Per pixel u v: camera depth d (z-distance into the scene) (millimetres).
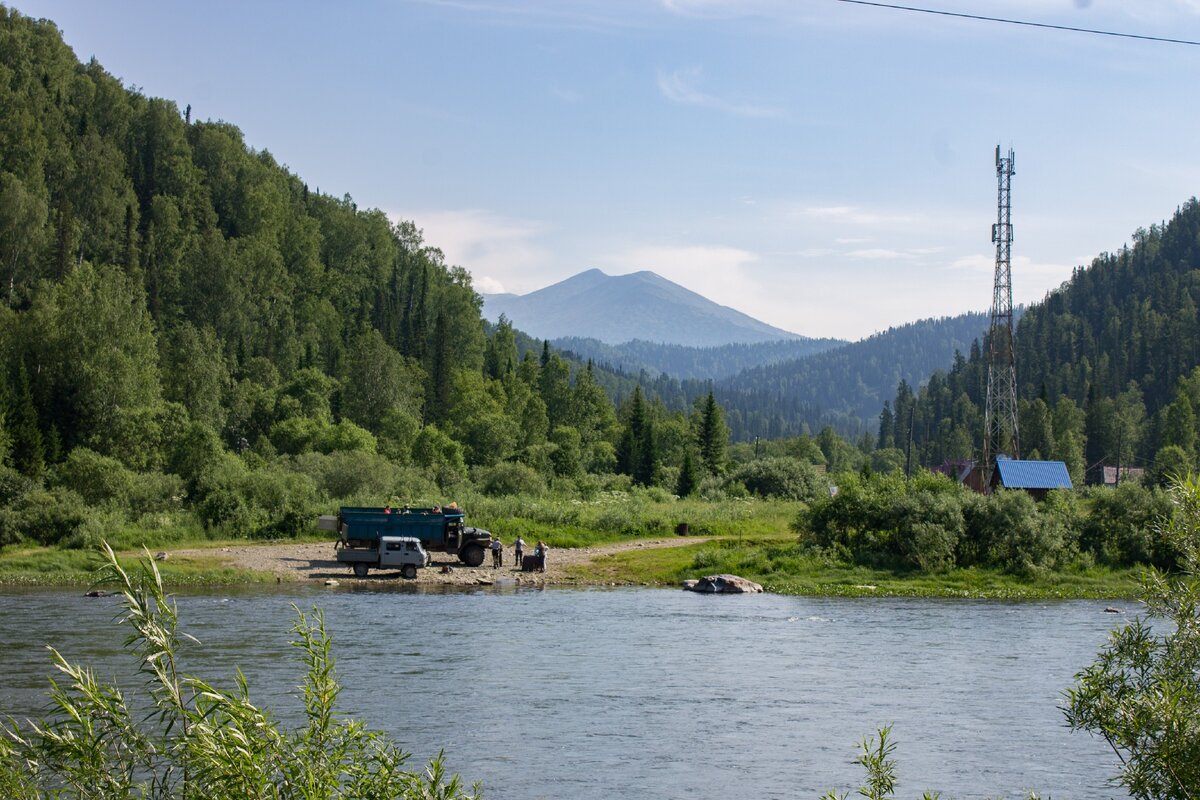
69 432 109562
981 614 52375
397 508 68000
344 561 63938
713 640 43719
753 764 26016
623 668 37531
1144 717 12516
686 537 88438
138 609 12383
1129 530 69000
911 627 47781
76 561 63344
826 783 24609
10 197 161250
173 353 146250
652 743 27781
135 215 195625
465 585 61969
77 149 197375
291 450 123312
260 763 11734
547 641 42906
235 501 78688
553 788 24000
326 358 195250
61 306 120625
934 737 28797
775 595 60094
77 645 37844
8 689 30609
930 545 67688
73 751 11820
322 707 12773
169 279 188375
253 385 151000
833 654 40719
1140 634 13617
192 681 12344
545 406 183000
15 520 68625
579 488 129375
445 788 12797
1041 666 38500
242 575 61062
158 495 79938
